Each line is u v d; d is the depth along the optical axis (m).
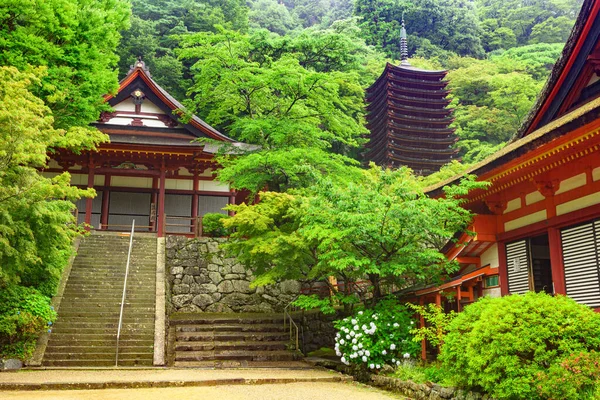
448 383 9.58
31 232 11.84
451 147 53.56
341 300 14.39
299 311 20.81
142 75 28.66
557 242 11.04
